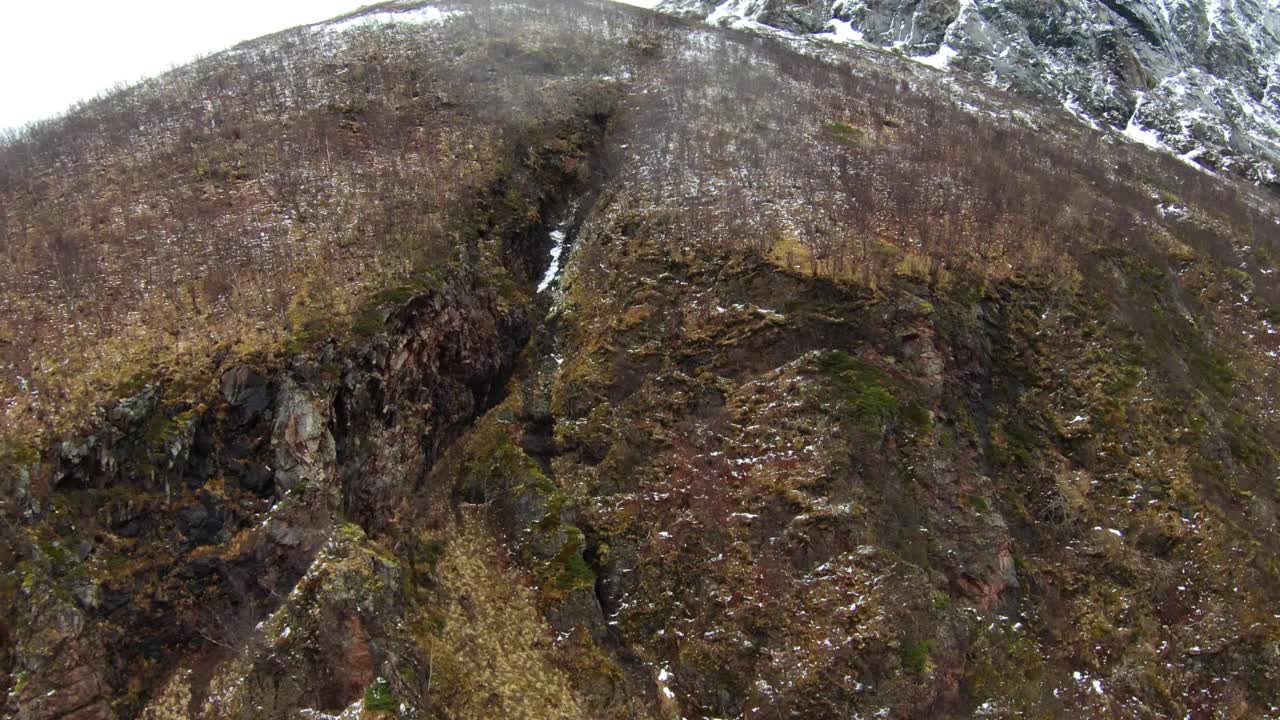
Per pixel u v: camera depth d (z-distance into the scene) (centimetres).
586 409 2386
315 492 1823
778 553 2003
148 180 2780
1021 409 2450
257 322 2031
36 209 2611
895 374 2316
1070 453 2389
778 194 2998
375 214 2564
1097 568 2181
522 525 2095
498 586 1966
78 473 1697
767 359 2369
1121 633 2069
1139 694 1994
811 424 2178
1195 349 2867
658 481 2192
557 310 2702
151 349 1933
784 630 1906
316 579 1652
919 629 1898
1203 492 2336
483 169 2936
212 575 1698
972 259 2727
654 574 2045
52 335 1995
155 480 1738
